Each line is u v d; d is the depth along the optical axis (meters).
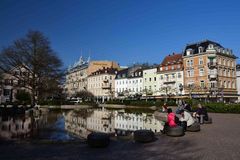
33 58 48.28
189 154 10.63
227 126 20.50
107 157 10.22
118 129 23.88
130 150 11.53
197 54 75.00
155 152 11.10
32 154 10.72
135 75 100.88
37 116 38.56
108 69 119.81
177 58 84.56
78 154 10.75
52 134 19.95
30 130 22.02
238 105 37.88
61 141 13.38
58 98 81.94
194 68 75.75
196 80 74.94
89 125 27.14
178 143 13.12
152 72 91.38
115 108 69.50
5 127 23.97
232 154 10.48
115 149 11.78
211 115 34.09
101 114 44.62
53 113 46.88
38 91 50.25
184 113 17.78
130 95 99.75
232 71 78.25
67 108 68.75
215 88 70.12
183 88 77.31
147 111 54.25
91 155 10.56
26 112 42.44
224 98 72.75
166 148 11.92
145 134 13.34
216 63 71.69
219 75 72.31
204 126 20.50
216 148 11.73
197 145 12.52
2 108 38.53
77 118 35.88
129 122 30.17
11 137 17.98
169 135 15.28
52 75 50.38
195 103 45.22
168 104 63.91
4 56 47.78
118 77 111.56
